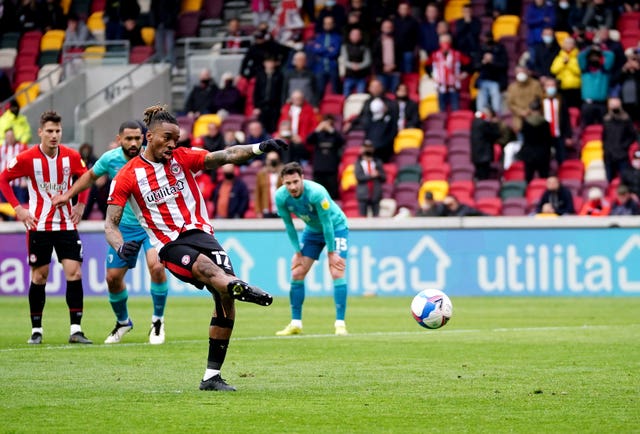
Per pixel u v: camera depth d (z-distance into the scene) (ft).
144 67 188.55
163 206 55.83
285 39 187.32
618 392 56.24
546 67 164.25
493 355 73.46
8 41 202.80
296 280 91.35
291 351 76.54
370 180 151.02
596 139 160.25
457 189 157.17
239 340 85.20
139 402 53.21
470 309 116.98
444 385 59.06
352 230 140.36
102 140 179.32
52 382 60.44
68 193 80.23
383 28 169.37
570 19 167.53
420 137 165.48
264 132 164.55
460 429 46.24
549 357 72.08
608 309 115.24
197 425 47.14
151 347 79.46
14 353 75.31
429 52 171.01
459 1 184.24
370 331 93.40
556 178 141.18
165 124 55.31
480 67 165.37
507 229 136.05
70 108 187.42
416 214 148.15
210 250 54.80
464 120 168.76
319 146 156.15
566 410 50.85
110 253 82.02
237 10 198.80
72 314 83.30
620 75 161.48
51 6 201.77
